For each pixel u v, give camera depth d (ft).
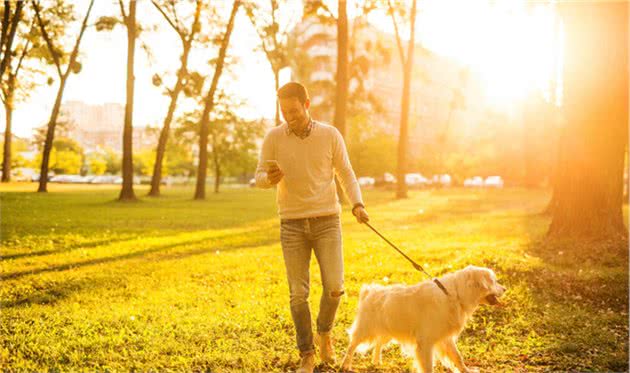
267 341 18.24
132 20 95.40
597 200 34.17
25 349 17.07
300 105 15.42
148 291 26.37
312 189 15.60
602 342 18.07
